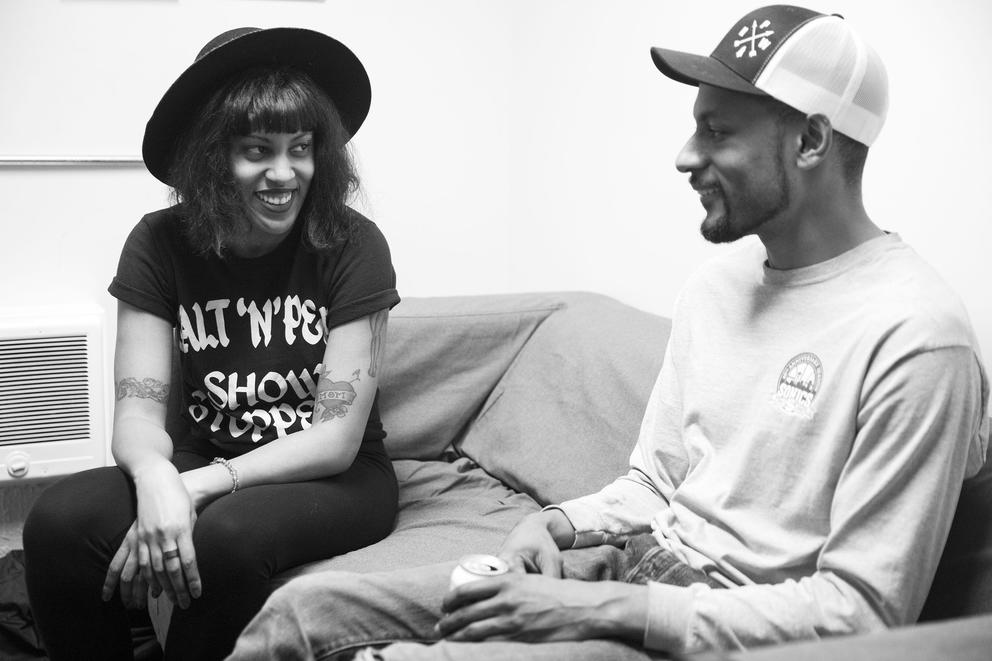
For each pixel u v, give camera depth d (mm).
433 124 2873
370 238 1743
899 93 1690
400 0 2777
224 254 1723
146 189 2635
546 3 2723
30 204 2547
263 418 1718
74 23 2514
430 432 2133
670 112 2246
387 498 1768
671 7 2215
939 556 1126
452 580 1171
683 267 2256
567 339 2117
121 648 1569
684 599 1130
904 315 1133
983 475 1237
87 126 2568
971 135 1549
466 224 2963
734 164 1260
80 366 2533
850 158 1244
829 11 1845
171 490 1505
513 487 2004
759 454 1264
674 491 1463
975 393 1122
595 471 1841
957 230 1588
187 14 2600
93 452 2570
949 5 1575
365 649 1121
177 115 1699
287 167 1638
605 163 2521
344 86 1800
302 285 1729
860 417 1147
